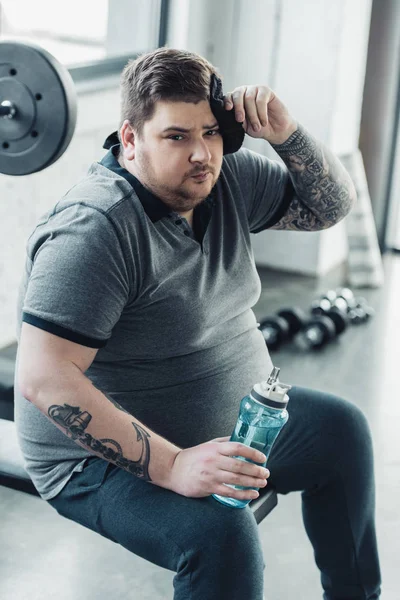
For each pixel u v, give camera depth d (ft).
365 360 10.64
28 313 3.98
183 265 4.38
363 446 4.99
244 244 4.88
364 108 15.02
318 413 4.94
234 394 4.70
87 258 3.98
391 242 15.90
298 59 13.24
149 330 4.37
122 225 4.11
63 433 4.42
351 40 13.37
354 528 5.02
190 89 4.06
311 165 5.05
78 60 10.93
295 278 13.94
